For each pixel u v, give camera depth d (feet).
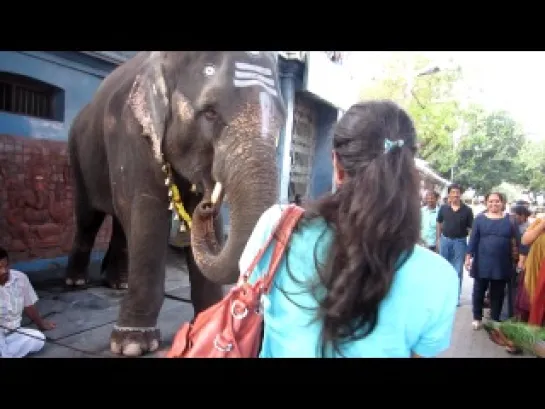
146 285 11.76
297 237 4.06
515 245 18.88
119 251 18.17
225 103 9.80
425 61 63.31
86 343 12.62
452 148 83.15
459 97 67.87
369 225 3.61
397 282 3.75
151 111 10.84
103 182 15.97
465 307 22.11
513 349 15.16
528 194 122.11
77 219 18.19
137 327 11.78
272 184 9.46
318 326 3.90
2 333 11.49
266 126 9.76
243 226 9.16
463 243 22.12
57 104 20.39
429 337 3.88
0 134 18.24
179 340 4.85
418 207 3.78
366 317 3.67
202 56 10.34
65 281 18.56
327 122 36.29
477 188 127.85
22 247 19.43
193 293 13.14
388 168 3.70
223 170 9.71
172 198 11.76
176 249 25.00
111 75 16.10
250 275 4.32
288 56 28.86
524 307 17.02
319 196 4.22
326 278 3.78
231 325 4.56
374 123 3.88
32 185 19.57
